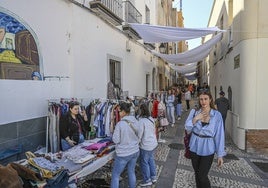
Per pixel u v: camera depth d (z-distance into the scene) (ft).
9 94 13.73
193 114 12.14
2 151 13.23
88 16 21.48
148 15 46.57
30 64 15.26
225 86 35.91
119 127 12.79
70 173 10.52
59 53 17.94
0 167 7.88
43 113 16.26
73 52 19.13
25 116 14.83
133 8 33.88
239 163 20.29
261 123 23.62
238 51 26.14
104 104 18.51
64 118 14.89
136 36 32.55
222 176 17.33
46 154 12.21
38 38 15.92
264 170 18.72
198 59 45.34
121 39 29.84
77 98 19.04
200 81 118.93
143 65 40.98
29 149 15.06
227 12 33.86
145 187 15.26
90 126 18.16
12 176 7.75
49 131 15.40
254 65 23.61
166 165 19.45
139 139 13.61
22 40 14.66
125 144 12.84
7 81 13.60
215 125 11.43
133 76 35.06
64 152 12.74
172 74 101.91
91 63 22.08
